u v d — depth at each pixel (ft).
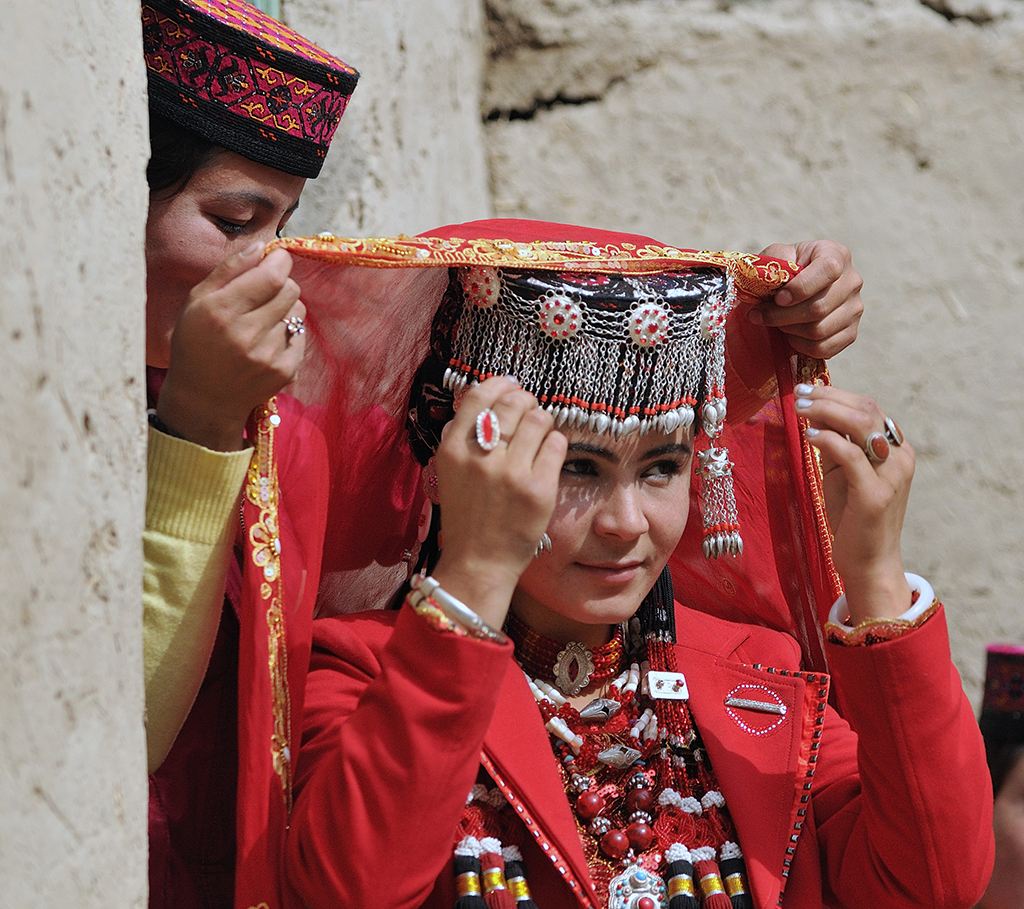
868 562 10.72
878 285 24.89
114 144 8.71
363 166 19.30
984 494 24.66
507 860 10.41
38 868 7.24
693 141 25.34
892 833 10.75
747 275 11.44
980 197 25.09
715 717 11.50
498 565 9.32
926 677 10.56
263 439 9.98
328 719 10.60
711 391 11.03
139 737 8.62
